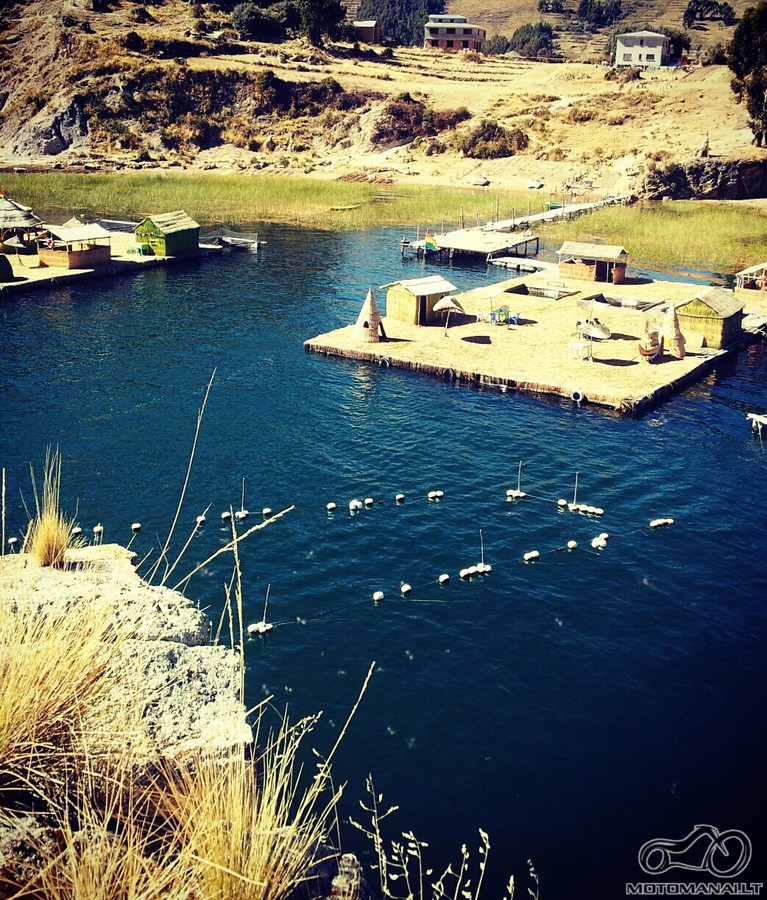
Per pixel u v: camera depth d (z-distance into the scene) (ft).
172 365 164.86
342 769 64.28
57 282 225.35
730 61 421.18
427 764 65.41
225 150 497.05
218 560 94.68
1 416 136.36
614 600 89.40
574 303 214.69
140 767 26.12
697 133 438.40
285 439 130.93
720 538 102.94
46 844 21.93
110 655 27.99
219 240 282.77
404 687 74.64
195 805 23.94
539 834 58.95
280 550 97.45
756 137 417.69
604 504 111.34
